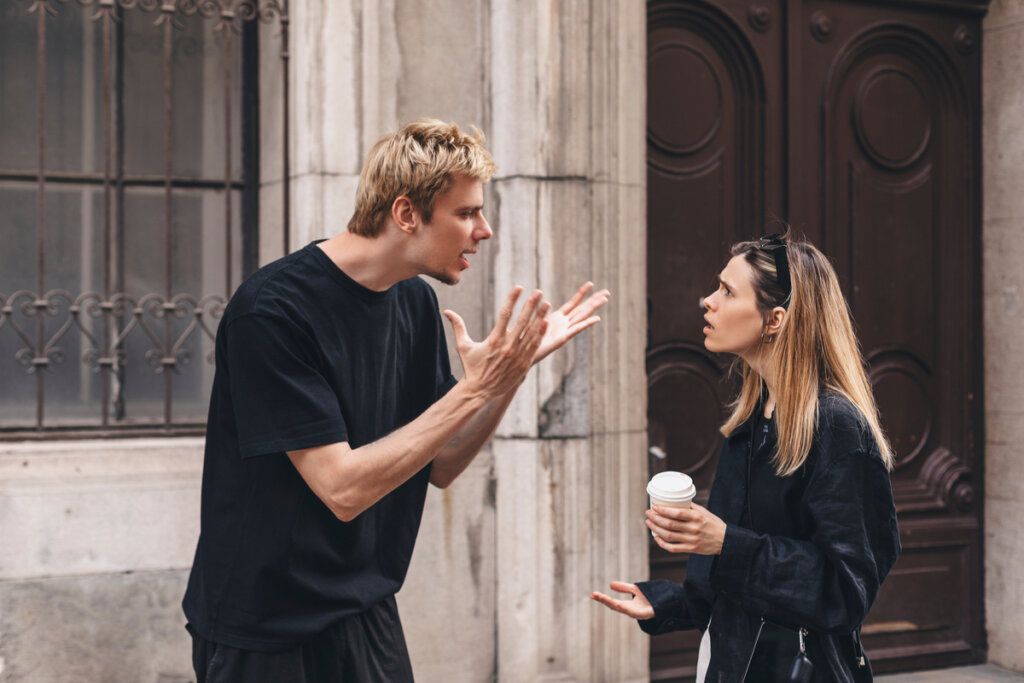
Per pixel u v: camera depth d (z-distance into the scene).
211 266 3.75
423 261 1.90
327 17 3.48
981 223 4.50
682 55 4.06
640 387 3.72
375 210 1.88
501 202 3.62
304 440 1.80
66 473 3.25
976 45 4.50
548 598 3.60
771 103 4.18
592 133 3.62
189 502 3.38
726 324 2.03
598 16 3.62
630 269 3.70
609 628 3.66
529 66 3.54
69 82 3.58
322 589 1.93
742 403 2.11
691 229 4.09
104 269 3.52
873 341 4.38
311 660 1.95
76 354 3.57
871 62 4.38
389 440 1.81
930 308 4.47
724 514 2.04
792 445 1.89
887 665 4.36
